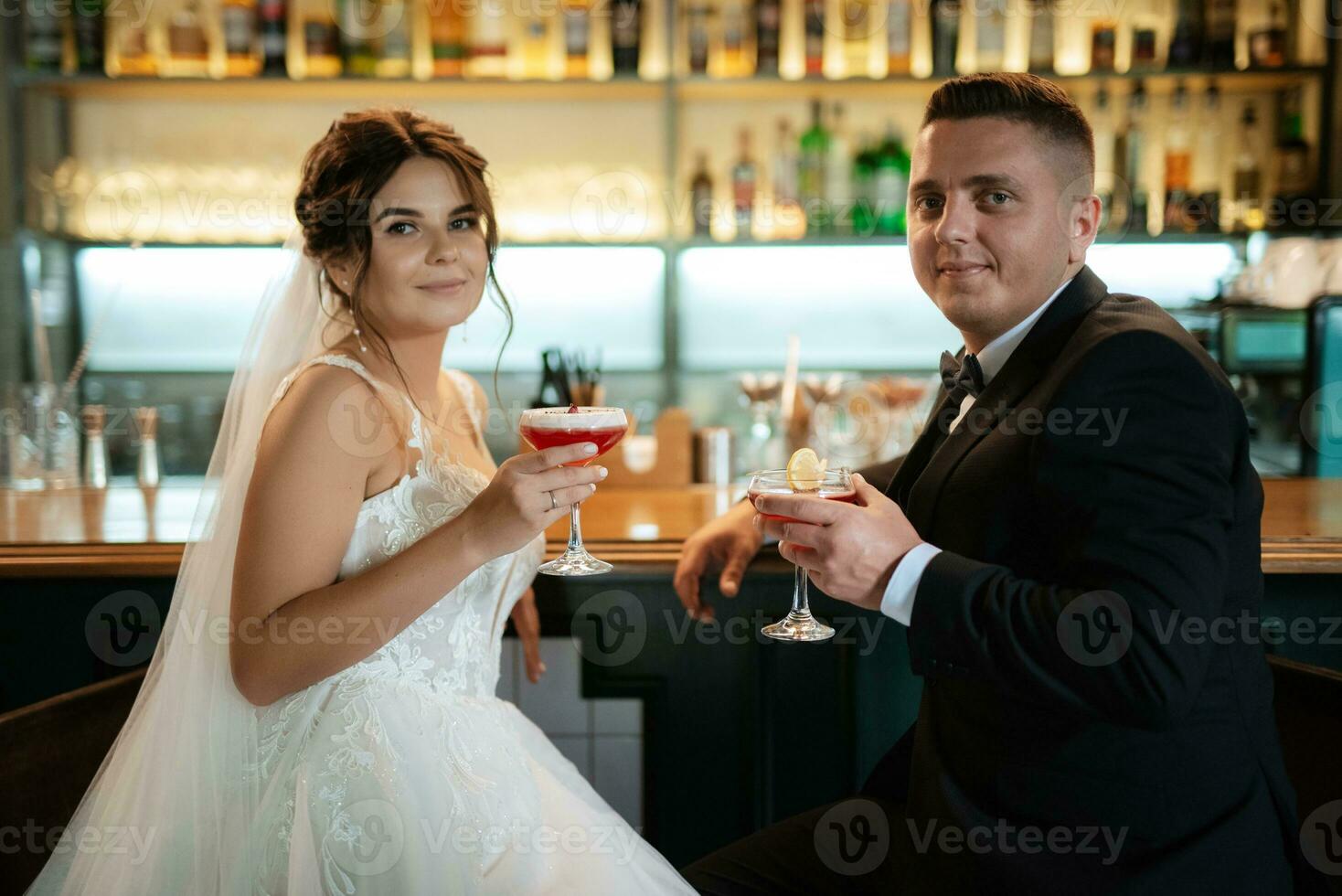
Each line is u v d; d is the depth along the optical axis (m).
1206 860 1.15
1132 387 1.13
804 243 3.42
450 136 1.43
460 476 1.42
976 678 1.15
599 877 1.32
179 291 3.71
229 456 1.42
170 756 1.37
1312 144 3.31
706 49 3.38
